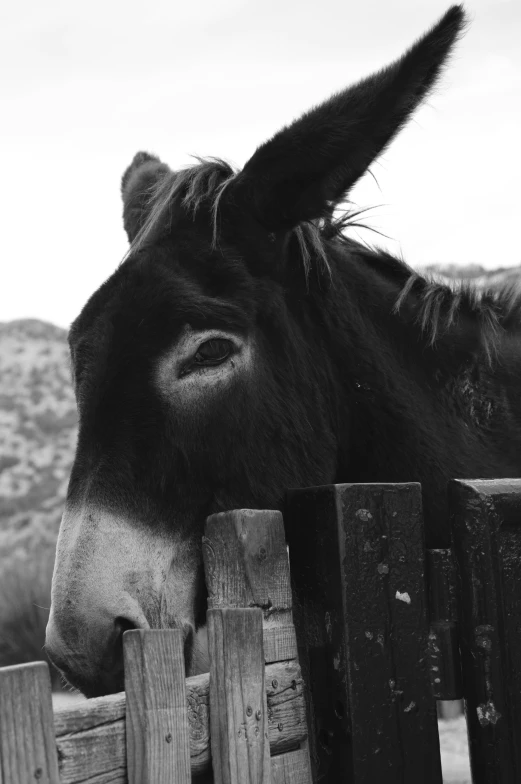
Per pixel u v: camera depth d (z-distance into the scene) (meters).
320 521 1.73
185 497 2.18
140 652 1.38
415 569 1.76
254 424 2.30
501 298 3.06
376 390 2.56
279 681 1.68
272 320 2.41
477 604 1.77
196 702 1.52
